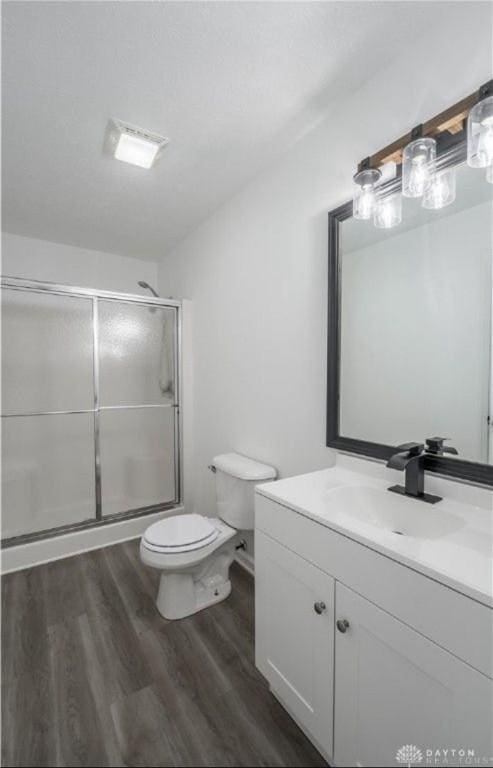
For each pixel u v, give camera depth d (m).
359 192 1.30
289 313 1.80
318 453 1.65
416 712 0.78
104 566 2.22
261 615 1.30
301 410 1.74
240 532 2.18
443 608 0.72
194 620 1.71
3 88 1.38
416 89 1.21
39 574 2.12
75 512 2.56
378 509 1.24
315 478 1.40
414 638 0.78
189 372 2.91
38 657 1.46
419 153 1.11
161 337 2.85
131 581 2.05
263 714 1.22
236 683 1.35
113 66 1.29
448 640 0.72
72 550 2.38
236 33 1.17
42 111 1.51
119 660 1.45
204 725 1.18
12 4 1.07
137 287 3.45
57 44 1.20
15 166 1.92
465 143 1.06
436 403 1.18
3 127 1.61
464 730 0.69
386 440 1.34
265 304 1.97
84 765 1.06
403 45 1.23
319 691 1.05
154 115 1.54
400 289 1.28
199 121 1.58
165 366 2.87
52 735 1.14
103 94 1.42
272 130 1.65
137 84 1.37
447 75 1.12
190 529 1.81
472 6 1.06
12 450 2.39
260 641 1.31
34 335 2.41
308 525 1.07
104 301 2.61
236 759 1.08
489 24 1.03
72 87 1.38
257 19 1.13
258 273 2.02
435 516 1.07
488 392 1.05
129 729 1.17
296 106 1.50
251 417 2.12
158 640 1.57
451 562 0.77
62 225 2.68
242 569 2.19
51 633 1.61
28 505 2.44
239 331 2.22
